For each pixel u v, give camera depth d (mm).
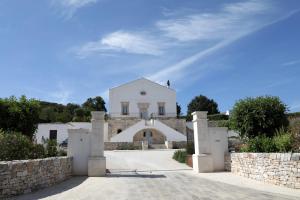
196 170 16484
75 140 15734
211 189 10484
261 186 11070
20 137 13141
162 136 42219
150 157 24797
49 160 11898
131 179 13773
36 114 19938
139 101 49594
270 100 19250
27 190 10078
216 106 69812
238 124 19516
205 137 16594
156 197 9086
